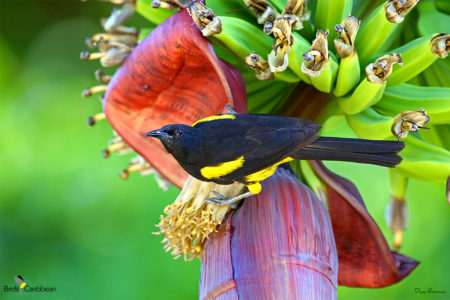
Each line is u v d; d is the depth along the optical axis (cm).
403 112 450
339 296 494
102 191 497
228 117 453
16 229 495
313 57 448
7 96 578
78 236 494
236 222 450
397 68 453
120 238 493
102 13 660
